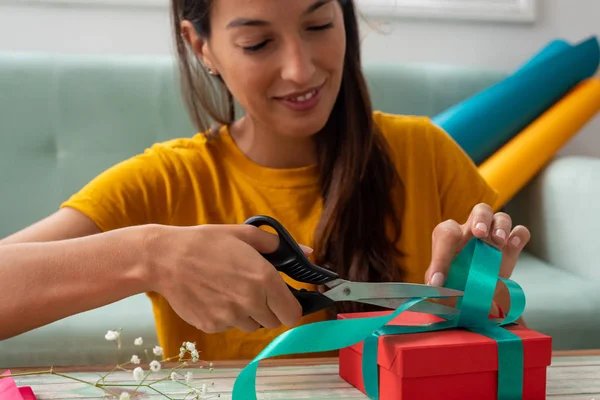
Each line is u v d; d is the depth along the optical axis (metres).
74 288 0.63
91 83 1.73
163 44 1.96
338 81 0.82
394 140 1.02
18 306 0.63
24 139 1.68
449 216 1.04
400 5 2.06
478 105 1.81
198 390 0.59
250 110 0.83
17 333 0.65
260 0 0.74
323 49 0.78
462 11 2.08
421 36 2.09
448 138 1.06
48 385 0.61
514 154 1.73
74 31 1.93
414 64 1.94
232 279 0.58
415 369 0.54
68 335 1.23
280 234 0.60
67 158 1.70
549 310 1.30
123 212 0.90
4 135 1.68
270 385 0.61
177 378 0.61
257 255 0.58
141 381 0.61
